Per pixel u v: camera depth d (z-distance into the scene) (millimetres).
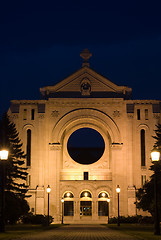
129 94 80188
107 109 77688
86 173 78812
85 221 74938
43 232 37531
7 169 65500
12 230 40812
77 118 77500
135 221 67938
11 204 61531
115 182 75375
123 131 76812
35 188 75500
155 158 32156
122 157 76062
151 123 77250
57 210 74812
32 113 78188
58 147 76438
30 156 76750
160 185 57281
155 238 26734
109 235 32125
